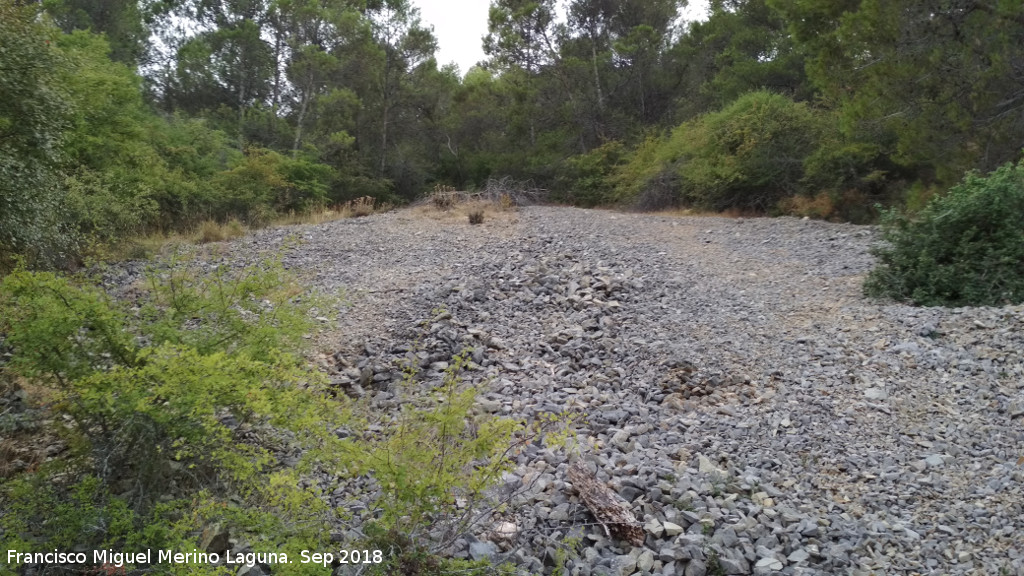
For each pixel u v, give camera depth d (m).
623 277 9.55
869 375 6.25
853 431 5.36
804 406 5.77
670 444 5.18
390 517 3.21
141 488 3.69
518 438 4.84
